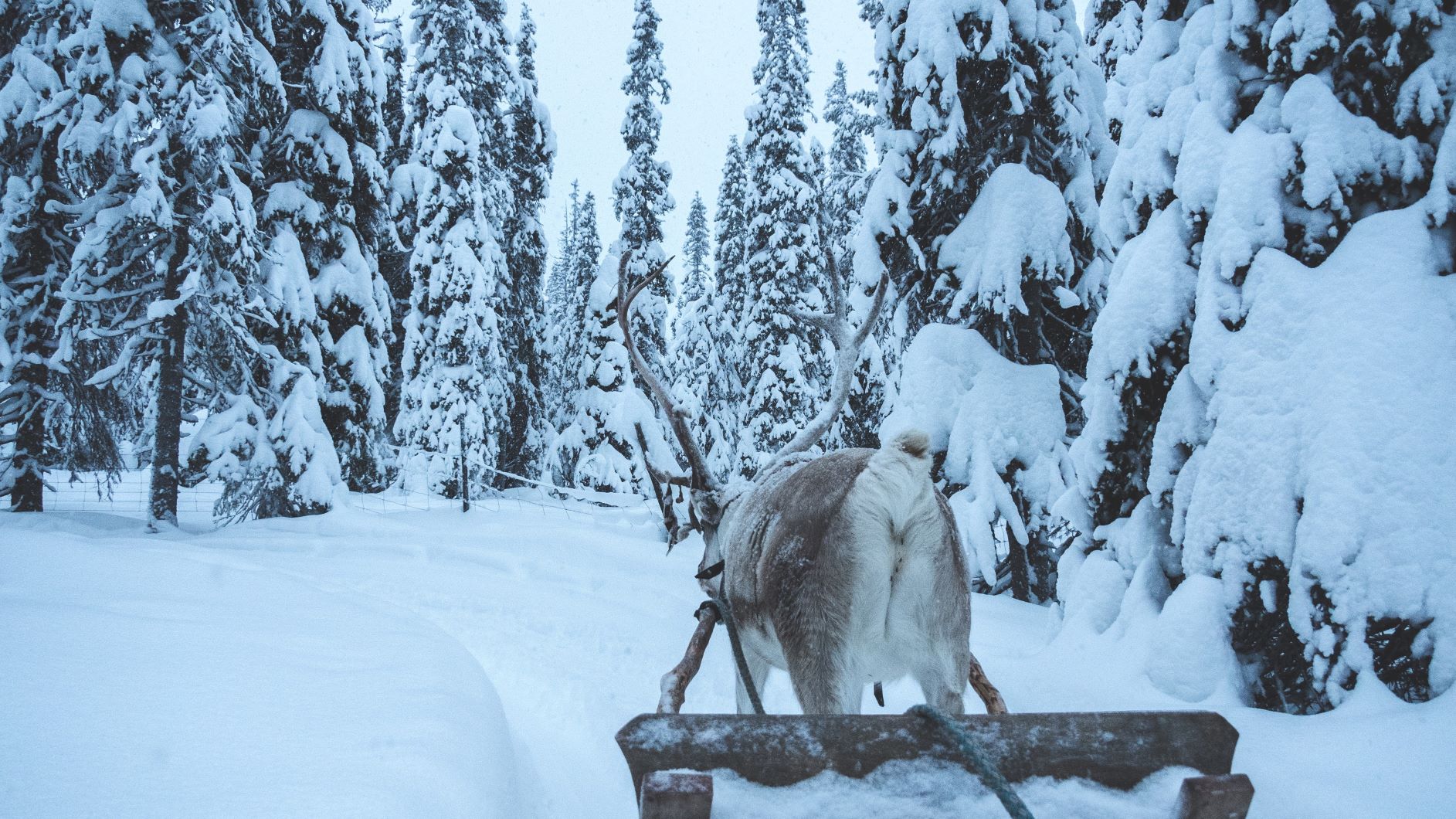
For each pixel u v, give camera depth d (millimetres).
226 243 13453
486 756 3428
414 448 19312
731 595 3748
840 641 3033
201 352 14922
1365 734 3906
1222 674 5027
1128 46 13875
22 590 5539
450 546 11727
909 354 11461
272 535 12914
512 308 24750
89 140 12727
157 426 13961
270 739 3115
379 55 18312
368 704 3672
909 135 12109
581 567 10734
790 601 3133
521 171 26375
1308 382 4840
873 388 14875
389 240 21188
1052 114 11555
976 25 11414
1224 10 6016
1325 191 5070
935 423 10891
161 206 12562
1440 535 4246
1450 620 4156
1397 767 3623
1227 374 5309
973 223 11414
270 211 16125
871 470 3148
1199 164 5918
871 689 6434
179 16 14078
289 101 16953
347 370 17328
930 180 11883
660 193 22578
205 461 15344
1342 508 4473
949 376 11016
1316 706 4812
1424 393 4469
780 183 20984
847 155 26406
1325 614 4523
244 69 13883
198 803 2543
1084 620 6305
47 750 2801
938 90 11562
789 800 2076
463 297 19438
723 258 27812
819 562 3094
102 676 3639
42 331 15016
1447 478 4309
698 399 26562
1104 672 5613
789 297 20750
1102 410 6605
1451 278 4711
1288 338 5020
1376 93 5223
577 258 30219
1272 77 5738
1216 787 1993
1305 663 4898
